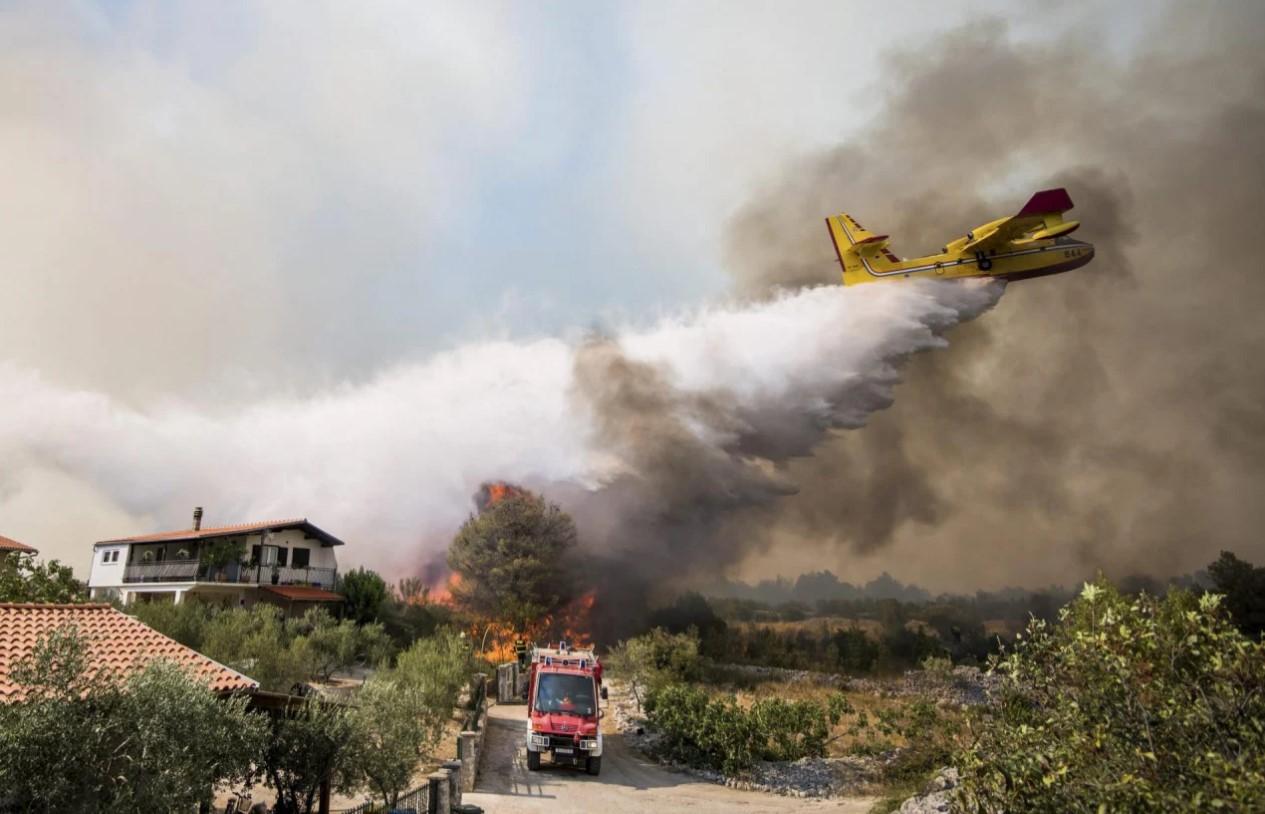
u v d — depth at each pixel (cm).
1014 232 4497
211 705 1068
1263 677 577
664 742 2531
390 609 4584
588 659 2248
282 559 4044
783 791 2005
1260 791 502
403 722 1434
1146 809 553
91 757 922
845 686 3766
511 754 2228
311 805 1348
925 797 1526
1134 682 616
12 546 3525
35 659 989
